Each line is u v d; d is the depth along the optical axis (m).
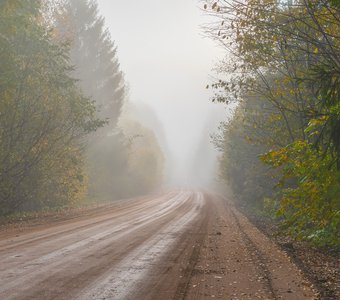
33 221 19.55
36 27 21.28
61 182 27.27
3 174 21.22
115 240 12.88
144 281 7.76
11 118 20.72
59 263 9.12
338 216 9.88
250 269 9.12
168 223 18.84
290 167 10.05
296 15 10.08
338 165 8.06
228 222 20.72
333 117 7.69
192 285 7.61
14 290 6.87
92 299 6.50
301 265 9.76
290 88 15.73
